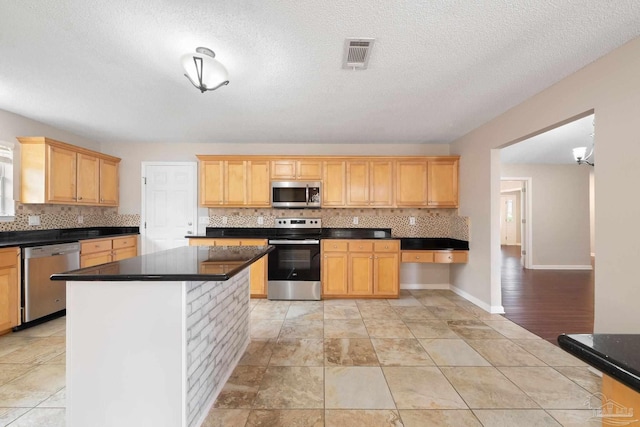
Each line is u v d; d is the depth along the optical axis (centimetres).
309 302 374
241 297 232
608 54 195
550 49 192
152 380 141
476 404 172
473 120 334
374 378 199
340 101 279
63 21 164
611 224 192
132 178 444
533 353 235
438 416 162
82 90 257
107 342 142
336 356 230
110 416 143
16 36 178
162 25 168
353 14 159
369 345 249
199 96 269
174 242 445
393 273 386
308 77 231
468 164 384
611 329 191
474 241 369
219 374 183
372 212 442
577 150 392
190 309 146
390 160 412
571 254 601
